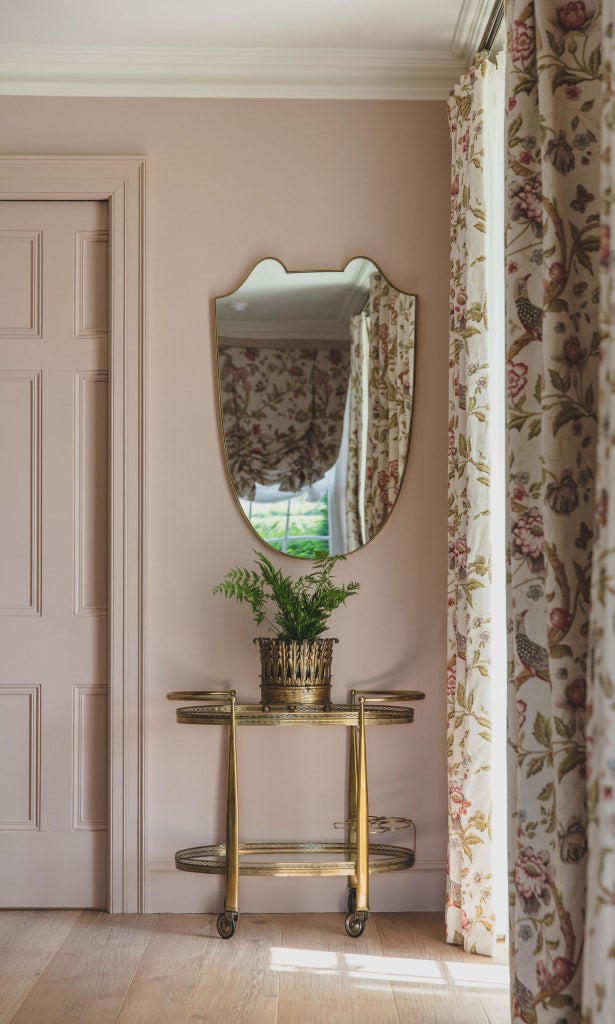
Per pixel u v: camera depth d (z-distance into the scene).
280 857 3.55
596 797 1.59
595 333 1.96
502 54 3.17
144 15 3.37
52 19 3.39
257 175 3.69
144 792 3.54
